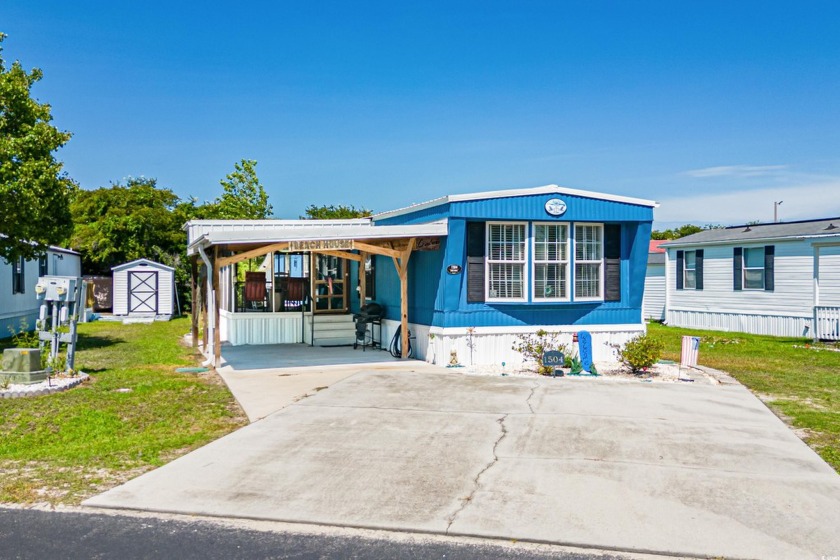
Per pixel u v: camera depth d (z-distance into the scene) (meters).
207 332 13.77
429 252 12.98
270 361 13.17
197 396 9.42
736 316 21.86
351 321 16.69
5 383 9.43
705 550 4.39
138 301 27.53
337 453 6.56
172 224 34.69
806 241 19.52
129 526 4.86
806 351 15.83
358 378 10.91
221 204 33.22
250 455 6.50
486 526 4.79
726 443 6.92
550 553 4.41
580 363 11.70
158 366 12.52
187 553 4.41
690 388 10.15
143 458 6.45
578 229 13.07
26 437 7.16
